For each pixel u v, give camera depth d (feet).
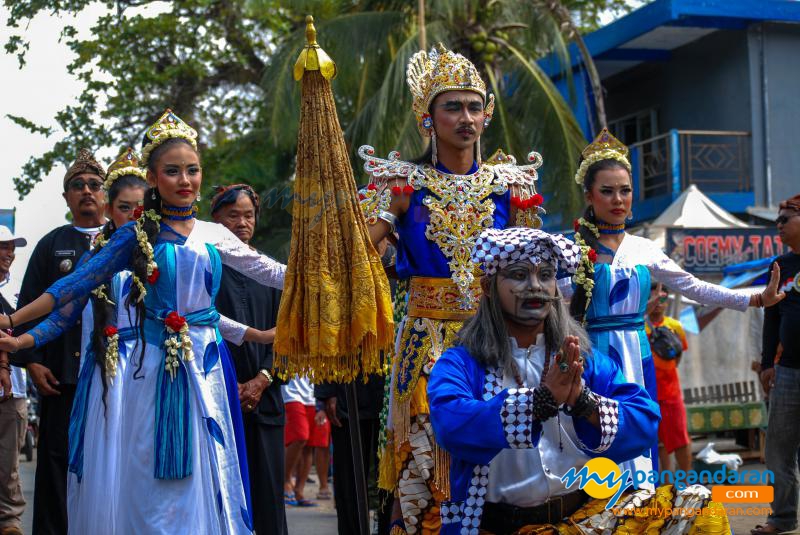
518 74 53.78
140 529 15.62
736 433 41.55
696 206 51.11
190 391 16.16
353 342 15.20
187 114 72.54
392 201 16.37
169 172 16.57
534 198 16.74
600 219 19.57
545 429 12.50
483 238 12.37
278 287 17.51
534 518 12.42
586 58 56.65
